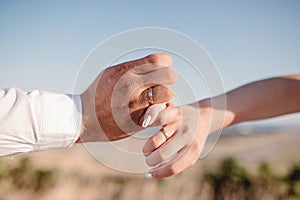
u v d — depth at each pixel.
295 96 0.56
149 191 4.85
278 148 9.23
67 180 5.23
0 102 0.37
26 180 5.00
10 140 0.37
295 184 4.52
